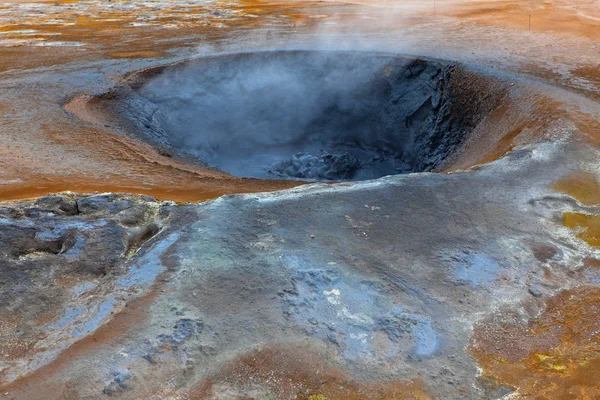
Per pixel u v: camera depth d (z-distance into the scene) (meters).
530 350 5.01
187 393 4.27
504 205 7.76
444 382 4.55
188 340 4.81
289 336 4.93
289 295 5.48
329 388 4.40
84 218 6.88
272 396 4.30
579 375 4.66
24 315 5.11
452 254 6.42
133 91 16.50
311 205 7.47
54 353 4.63
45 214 6.95
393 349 4.87
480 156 11.85
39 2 35.69
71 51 20.59
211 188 10.03
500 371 4.71
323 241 6.52
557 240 6.94
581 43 20.42
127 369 4.45
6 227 6.44
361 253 6.32
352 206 7.48
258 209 7.31
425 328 5.16
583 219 7.50
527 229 7.14
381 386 4.45
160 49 20.66
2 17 28.64
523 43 20.59
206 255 6.14
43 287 5.52
